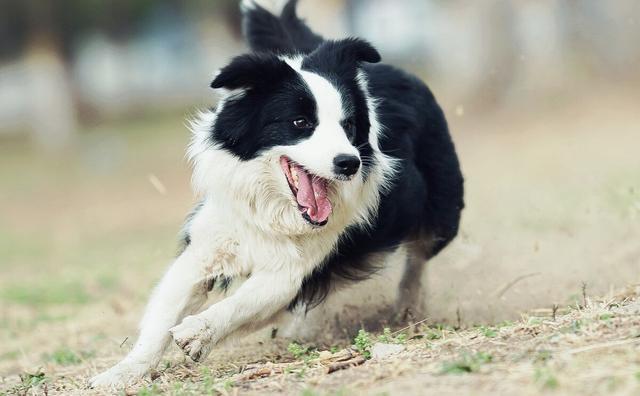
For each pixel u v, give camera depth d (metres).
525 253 10.45
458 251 9.37
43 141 34.59
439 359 5.96
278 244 7.06
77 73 39.22
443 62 37.12
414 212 7.95
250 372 6.44
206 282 7.19
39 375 7.53
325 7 30.42
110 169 30.73
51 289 13.28
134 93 44.06
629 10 33.03
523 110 31.66
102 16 38.47
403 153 7.78
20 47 38.94
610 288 8.26
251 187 6.96
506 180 20.16
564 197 15.14
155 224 21.97
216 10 39.16
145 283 12.80
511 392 5.11
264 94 6.91
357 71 7.23
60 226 23.31
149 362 6.92
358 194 7.10
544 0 32.81
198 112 7.48
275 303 7.06
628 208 11.25
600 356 5.46
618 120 28.59
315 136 6.77
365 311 8.28
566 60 33.12
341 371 6.11
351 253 7.43
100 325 10.38
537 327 6.45
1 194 28.78
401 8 41.16
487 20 32.50
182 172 29.28
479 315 8.40
